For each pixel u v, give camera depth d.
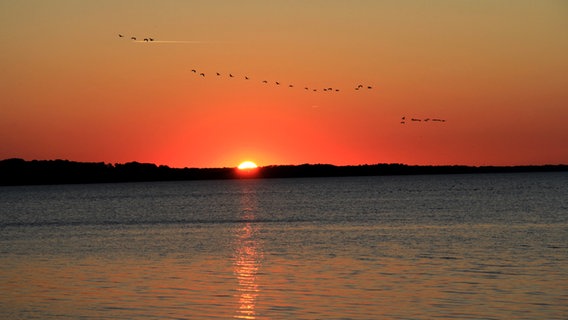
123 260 57.47
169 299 39.38
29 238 83.88
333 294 39.91
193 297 39.78
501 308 35.69
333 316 34.81
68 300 39.78
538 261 51.56
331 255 57.78
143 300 39.25
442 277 45.06
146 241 74.88
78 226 102.56
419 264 51.19
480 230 78.50
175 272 49.56
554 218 93.69
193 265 53.16
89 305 38.34
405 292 40.09
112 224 104.31
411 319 33.97
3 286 44.94
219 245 68.44
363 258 55.22
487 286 41.50
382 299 38.28
